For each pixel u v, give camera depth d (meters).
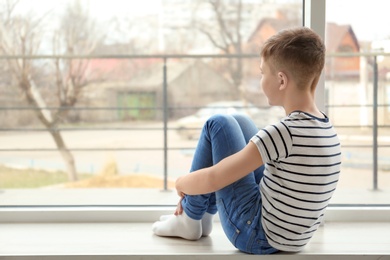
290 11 4.92
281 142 0.97
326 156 1.00
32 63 4.46
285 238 1.04
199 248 1.16
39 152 4.57
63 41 4.51
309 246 1.17
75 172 4.73
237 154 1.01
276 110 4.14
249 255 1.10
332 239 1.23
